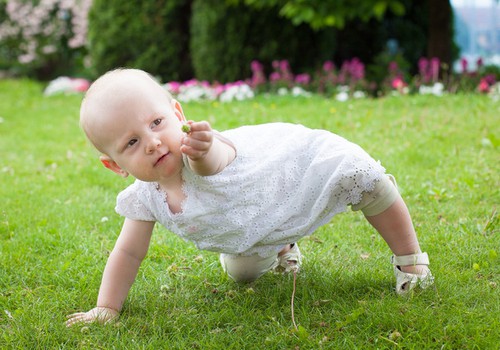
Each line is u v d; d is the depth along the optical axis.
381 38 12.98
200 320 2.62
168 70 11.94
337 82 9.80
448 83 9.52
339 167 2.49
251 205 2.49
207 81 10.91
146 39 11.81
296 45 10.77
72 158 6.11
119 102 2.26
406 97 8.22
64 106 10.23
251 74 10.75
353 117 7.00
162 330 2.54
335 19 9.55
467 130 6.02
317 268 3.09
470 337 2.32
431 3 10.53
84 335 2.50
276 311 2.63
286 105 8.45
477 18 17.17
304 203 2.53
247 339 2.43
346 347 2.31
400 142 5.70
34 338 2.48
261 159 2.51
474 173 4.63
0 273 3.19
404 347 2.30
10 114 9.52
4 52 17.33
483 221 3.67
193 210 2.48
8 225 3.91
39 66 16.64
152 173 2.32
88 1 14.79
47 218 4.10
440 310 2.52
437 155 5.18
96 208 4.29
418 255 2.69
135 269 2.67
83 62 15.98
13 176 5.45
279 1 10.05
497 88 8.33
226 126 6.88
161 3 11.73
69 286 3.05
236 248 2.60
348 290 2.79
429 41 10.70
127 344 2.44
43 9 15.88
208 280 3.06
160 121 2.30
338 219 3.89
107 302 2.64
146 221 2.64
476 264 2.93
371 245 3.43
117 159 2.34
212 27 10.70
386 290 2.74
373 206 2.59
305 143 2.57
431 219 3.75
